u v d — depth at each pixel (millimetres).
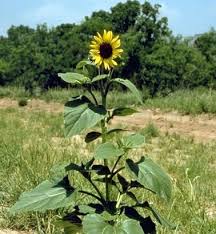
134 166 3604
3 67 31141
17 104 27719
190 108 21234
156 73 26922
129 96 24891
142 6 28219
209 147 14891
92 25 29859
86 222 3502
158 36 28328
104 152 3512
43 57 30125
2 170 8414
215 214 7031
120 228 3479
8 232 5992
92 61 3727
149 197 7129
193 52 27844
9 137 13516
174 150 14430
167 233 5676
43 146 10695
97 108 3559
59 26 31562
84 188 6902
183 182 9016
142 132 17109
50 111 24469
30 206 3672
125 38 27188
